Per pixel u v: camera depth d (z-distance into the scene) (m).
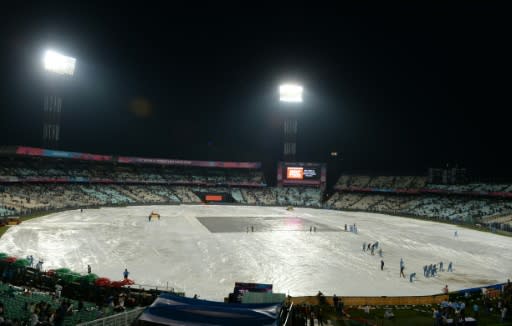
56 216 75.44
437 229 75.19
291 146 128.88
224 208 107.31
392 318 24.34
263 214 93.81
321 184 129.75
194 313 10.89
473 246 56.56
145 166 129.38
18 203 79.44
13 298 20.14
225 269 38.47
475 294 31.12
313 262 42.75
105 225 65.62
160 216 81.12
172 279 34.41
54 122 97.38
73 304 21.17
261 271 38.06
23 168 96.25
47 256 41.25
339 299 28.11
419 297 29.30
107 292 25.09
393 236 63.94
